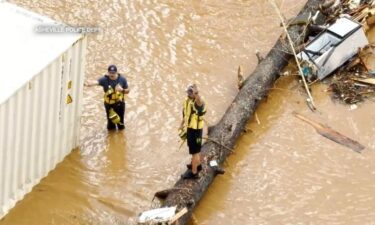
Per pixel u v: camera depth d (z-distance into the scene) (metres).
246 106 19.23
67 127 16.91
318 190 17.38
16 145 14.84
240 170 17.80
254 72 20.55
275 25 23.67
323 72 21.17
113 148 17.89
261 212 16.59
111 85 17.31
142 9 23.42
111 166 17.31
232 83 20.84
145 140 18.27
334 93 20.92
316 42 21.67
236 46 22.47
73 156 17.45
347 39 21.28
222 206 16.66
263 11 24.33
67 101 16.42
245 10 24.27
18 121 14.64
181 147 18.20
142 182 16.97
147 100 19.56
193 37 22.52
